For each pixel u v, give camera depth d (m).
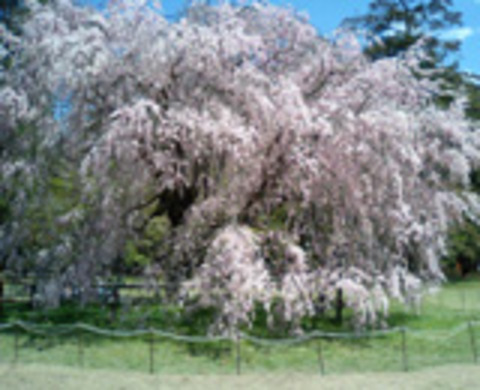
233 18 9.60
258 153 8.69
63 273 9.81
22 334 9.22
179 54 8.86
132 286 10.29
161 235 11.60
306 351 8.12
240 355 7.86
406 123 8.70
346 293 8.49
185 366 7.28
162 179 9.25
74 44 8.68
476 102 22.91
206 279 8.23
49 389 6.16
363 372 6.97
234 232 8.31
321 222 9.52
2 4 14.49
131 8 9.43
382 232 9.27
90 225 9.64
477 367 7.16
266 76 9.47
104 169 8.44
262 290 8.19
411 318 11.48
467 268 27.41
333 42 10.66
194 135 8.34
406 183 9.07
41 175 9.84
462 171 10.05
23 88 9.29
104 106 9.02
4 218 11.03
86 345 8.43
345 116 8.73
